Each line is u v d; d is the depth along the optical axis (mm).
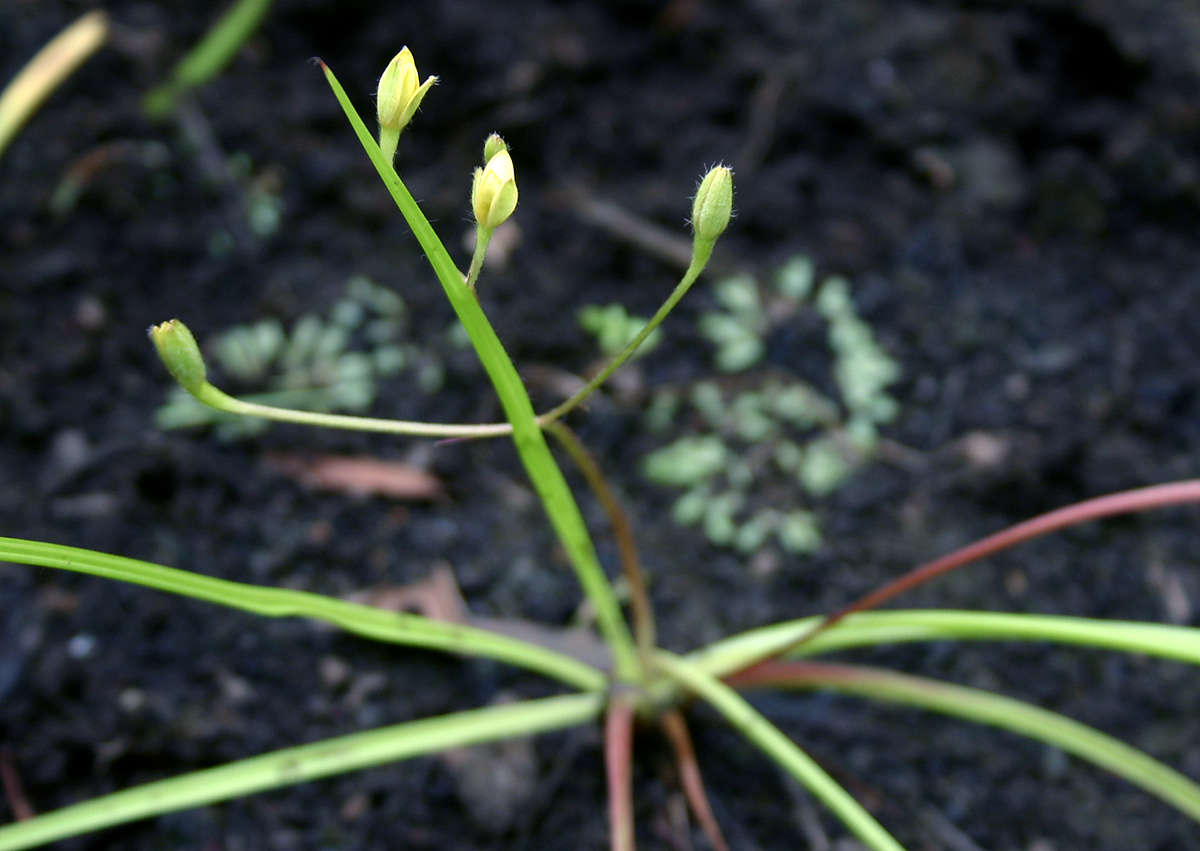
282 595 350
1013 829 412
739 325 531
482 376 506
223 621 428
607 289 550
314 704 419
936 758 422
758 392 514
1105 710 431
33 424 458
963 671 436
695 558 458
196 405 477
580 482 483
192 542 442
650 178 591
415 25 607
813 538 461
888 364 507
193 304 519
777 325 536
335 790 407
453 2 615
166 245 532
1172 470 486
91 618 423
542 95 602
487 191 327
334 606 359
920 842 408
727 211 329
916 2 644
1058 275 570
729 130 612
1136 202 589
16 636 415
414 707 421
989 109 612
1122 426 504
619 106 612
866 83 612
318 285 535
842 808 366
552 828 405
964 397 516
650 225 567
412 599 437
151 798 365
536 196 577
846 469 489
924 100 609
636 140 600
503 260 548
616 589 444
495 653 390
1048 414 504
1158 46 596
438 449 480
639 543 461
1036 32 625
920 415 512
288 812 403
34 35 583
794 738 422
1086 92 614
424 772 409
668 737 412
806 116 608
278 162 573
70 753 403
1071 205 591
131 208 541
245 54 607
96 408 474
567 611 439
